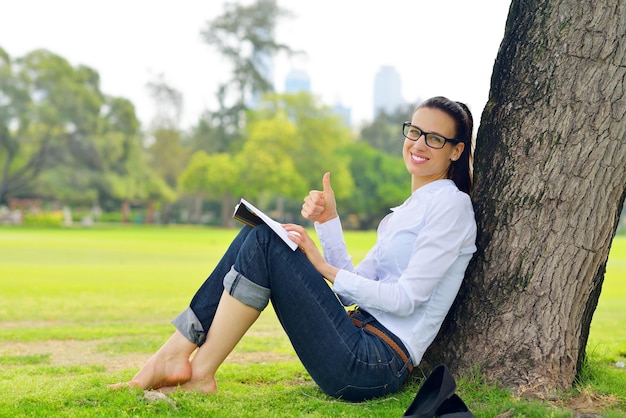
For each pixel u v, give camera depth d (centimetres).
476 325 361
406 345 339
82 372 490
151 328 755
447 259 333
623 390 358
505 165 358
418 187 374
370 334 340
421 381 374
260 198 7056
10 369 500
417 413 299
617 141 334
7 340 665
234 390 386
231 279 336
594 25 334
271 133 5641
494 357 355
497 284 356
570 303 347
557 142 342
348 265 393
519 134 354
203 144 7188
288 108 5959
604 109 333
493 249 358
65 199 6169
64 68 5816
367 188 6512
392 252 349
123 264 1784
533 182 348
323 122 5856
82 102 5809
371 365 330
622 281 1562
